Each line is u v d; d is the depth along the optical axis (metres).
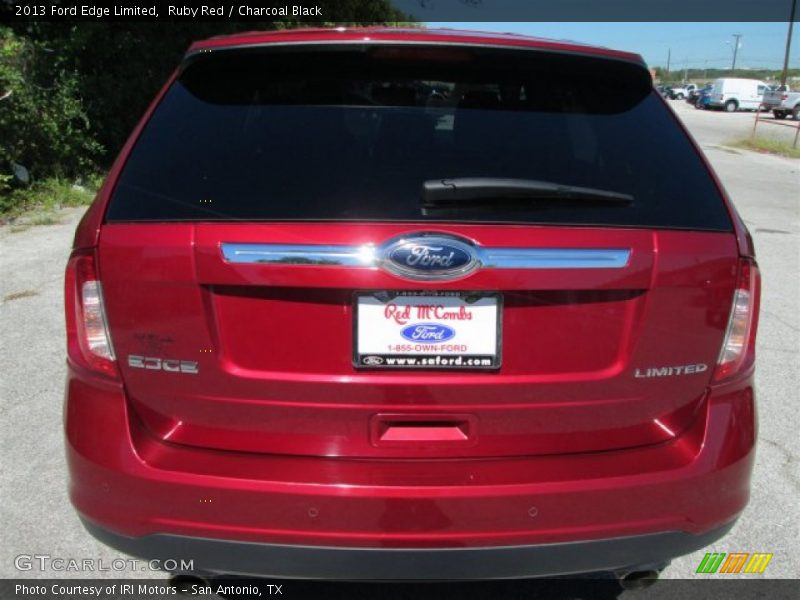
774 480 3.18
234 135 2.00
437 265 1.74
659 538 1.92
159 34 10.80
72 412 1.94
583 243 1.79
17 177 8.32
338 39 2.09
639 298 1.84
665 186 1.96
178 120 2.04
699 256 1.86
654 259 1.82
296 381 1.81
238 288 1.78
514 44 2.13
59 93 8.84
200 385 1.84
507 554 1.85
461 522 1.81
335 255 1.74
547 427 1.89
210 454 1.87
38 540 2.66
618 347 1.86
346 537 1.81
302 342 1.80
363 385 1.80
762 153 20.56
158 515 1.84
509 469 1.86
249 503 1.80
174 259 1.76
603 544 1.88
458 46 2.11
